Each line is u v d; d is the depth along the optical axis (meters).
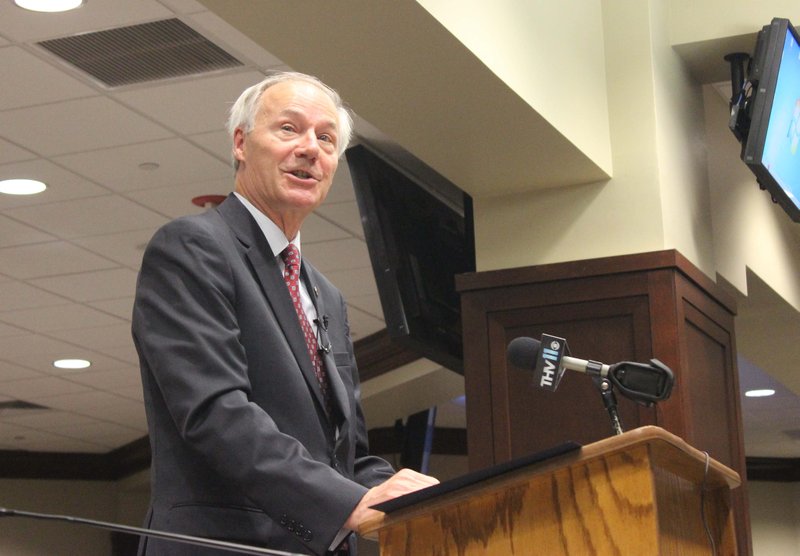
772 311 8.71
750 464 16.58
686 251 6.14
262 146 2.88
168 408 2.49
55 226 8.05
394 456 13.40
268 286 2.72
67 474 15.22
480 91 5.05
